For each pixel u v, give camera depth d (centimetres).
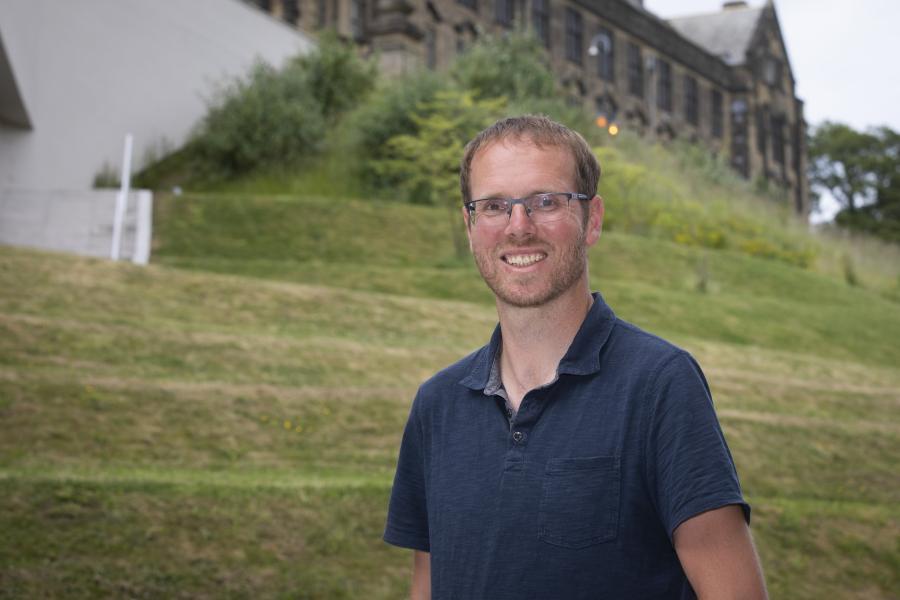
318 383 899
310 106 2166
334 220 1734
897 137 6569
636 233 2214
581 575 161
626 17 4419
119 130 2139
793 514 772
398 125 2031
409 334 1154
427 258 1648
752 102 5381
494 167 184
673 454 161
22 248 1212
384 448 796
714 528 157
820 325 1686
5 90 1794
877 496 873
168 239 1579
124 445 716
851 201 6625
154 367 864
